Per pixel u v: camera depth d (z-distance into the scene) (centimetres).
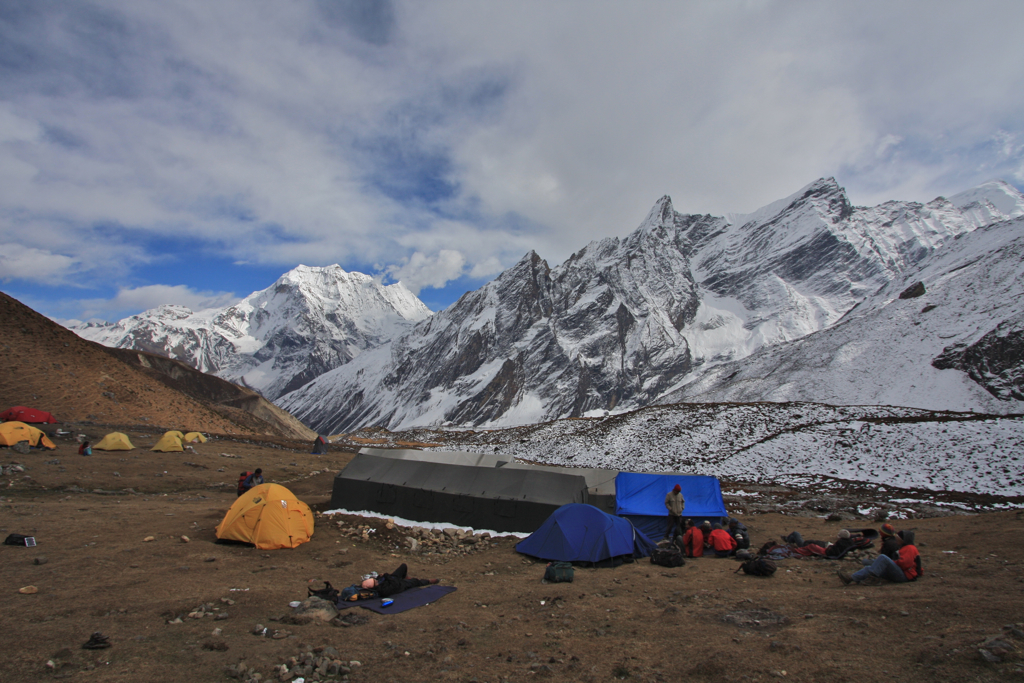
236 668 810
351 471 2431
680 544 1822
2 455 3094
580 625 1057
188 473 3275
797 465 5581
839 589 1236
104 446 3750
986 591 1088
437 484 2241
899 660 761
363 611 1145
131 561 1418
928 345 11006
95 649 865
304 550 1705
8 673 760
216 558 1518
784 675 748
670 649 898
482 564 1684
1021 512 2436
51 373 5666
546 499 2072
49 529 1678
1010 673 669
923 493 4034
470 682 788
